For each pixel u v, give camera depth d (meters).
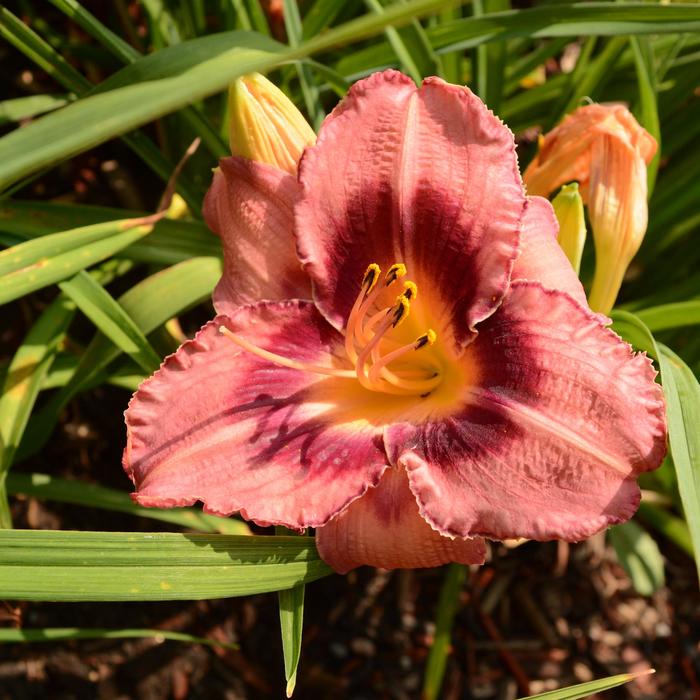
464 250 0.50
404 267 0.50
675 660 0.68
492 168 0.49
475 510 0.47
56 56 0.58
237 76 0.44
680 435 0.49
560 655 0.67
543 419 0.47
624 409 0.47
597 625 0.68
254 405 0.50
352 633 0.67
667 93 0.64
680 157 0.66
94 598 0.47
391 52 0.60
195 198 0.62
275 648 0.66
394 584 0.68
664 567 0.69
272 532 0.66
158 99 0.43
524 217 0.50
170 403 0.49
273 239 0.51
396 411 0.51
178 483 0.49
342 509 0.48
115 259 0.61
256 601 0.67
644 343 0.53
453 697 0.66
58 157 0.45
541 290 0.49
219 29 0.67
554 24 0.56
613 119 0.53
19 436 0.56
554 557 0.69
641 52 0.59
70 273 0.54
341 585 0.68
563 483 0.47
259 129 0.51
